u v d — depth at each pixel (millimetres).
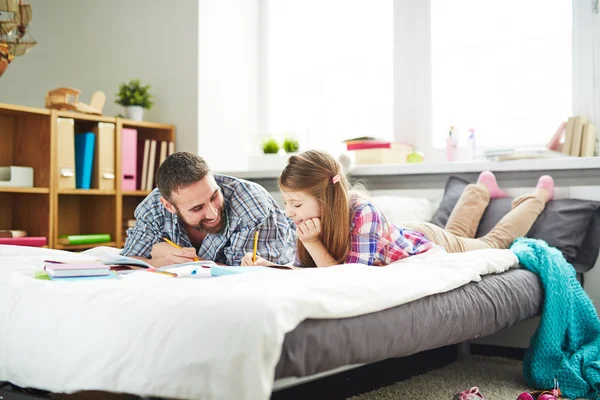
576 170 2607
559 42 2912
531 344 2012
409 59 3250
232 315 969
